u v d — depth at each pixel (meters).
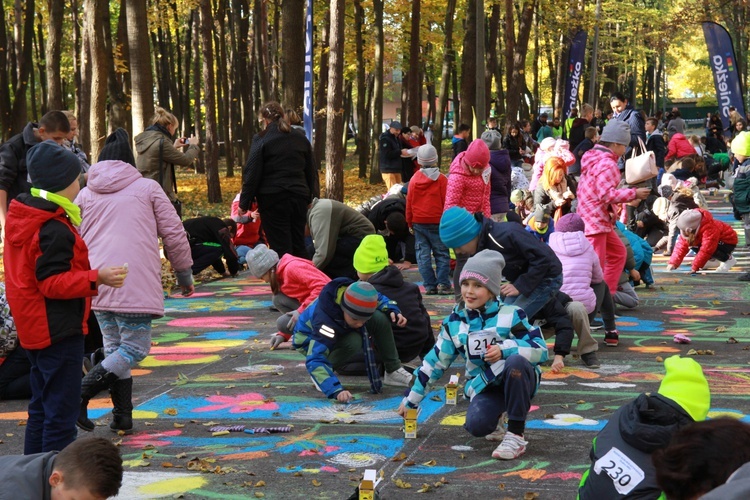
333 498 4.96
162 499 4.97
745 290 11.99
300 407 6.85
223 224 13.61
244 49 39.09
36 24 42.53
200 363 8.46
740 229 18.25
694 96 95.44
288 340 9.04
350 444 5.94
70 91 51.00
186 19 45.34
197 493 5.06
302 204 11.02
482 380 5.68
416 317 7.58
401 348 7.55
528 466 5.43
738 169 14.12
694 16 33.50
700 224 13.26
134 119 19.05
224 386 7.54
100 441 3.39
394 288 7.55
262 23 33.78
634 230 16.61
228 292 12.57
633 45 53.88
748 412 6.49
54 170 4.99
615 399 6.91
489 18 43.62
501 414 5.78
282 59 20.28
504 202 13.90
